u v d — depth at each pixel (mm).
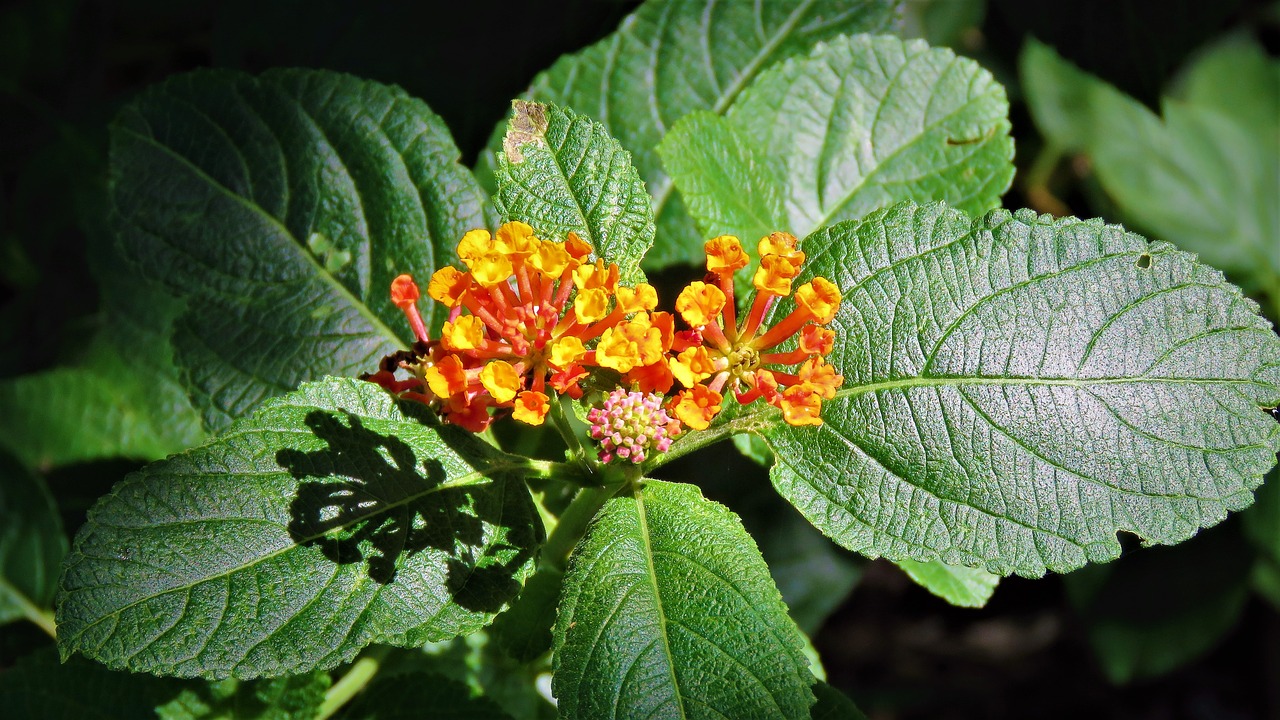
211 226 469
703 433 430
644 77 501
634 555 408
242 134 471
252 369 466
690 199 453
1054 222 428
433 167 469
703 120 460
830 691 455
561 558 447
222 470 408
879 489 426
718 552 407
